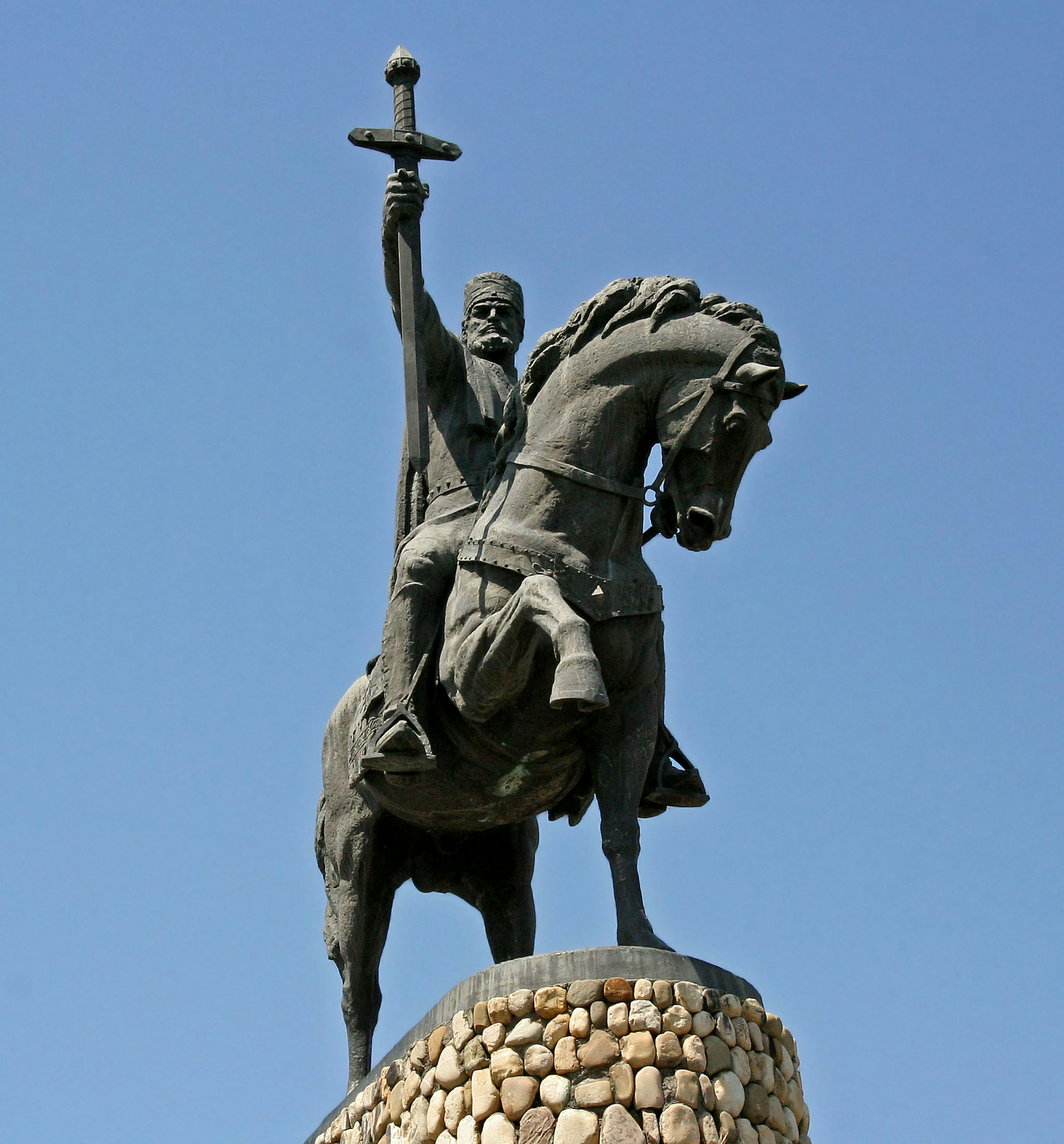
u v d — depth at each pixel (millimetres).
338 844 12617
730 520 10852
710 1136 9648
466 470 11859
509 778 11391
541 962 10125
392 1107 10609
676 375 10906
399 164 11672
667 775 11500
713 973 10180
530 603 10414
